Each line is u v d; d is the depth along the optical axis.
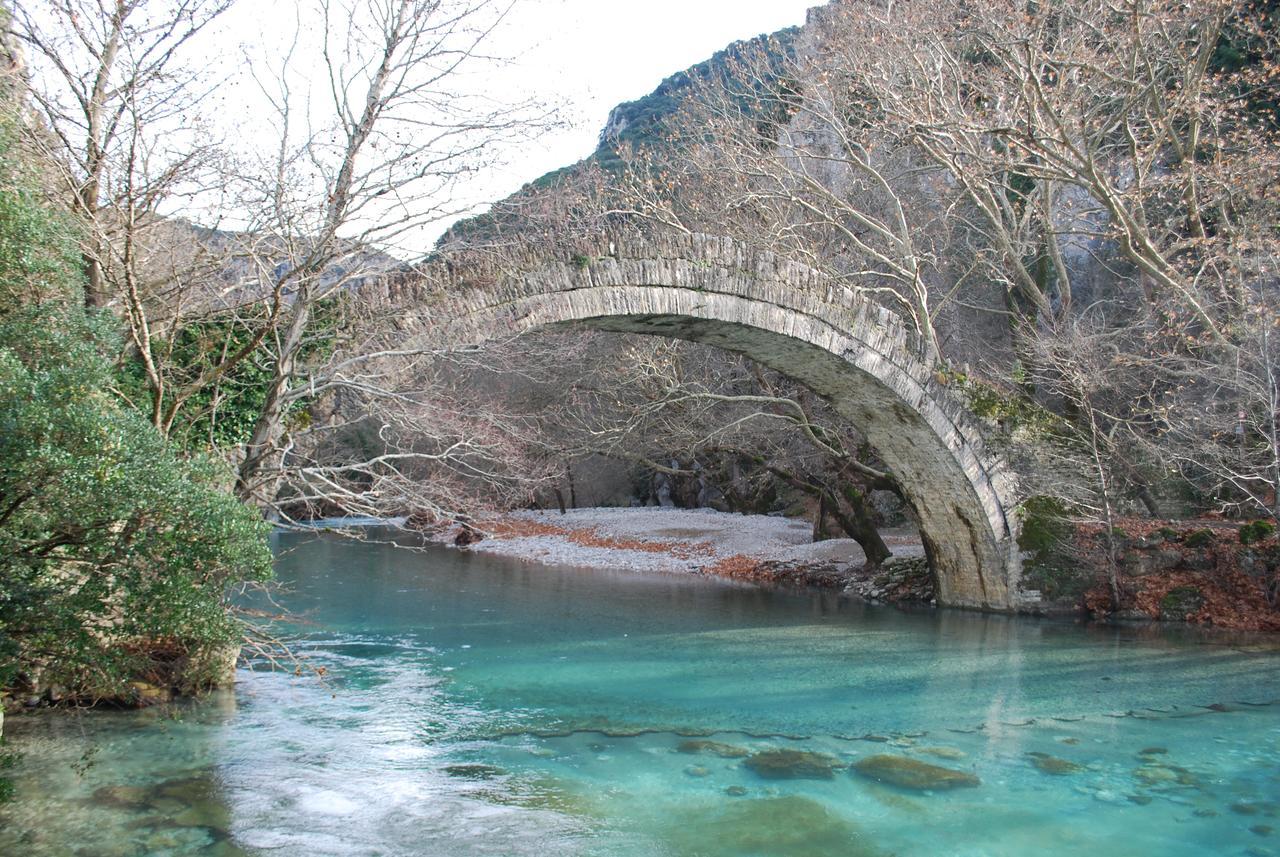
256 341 10.14
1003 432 17.69
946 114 18.98
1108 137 25.97
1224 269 19.84
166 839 7.14
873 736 10.21
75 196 9.09
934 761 9.35
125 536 6.50
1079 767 9.19
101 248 9.57
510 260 12.28
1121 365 19.55
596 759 9.37
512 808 8.00
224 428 12.05
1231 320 17.27
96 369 6.93
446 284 11.84
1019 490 17.89
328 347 11.64
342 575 23.67
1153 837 7.48
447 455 11.32
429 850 7.09
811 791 8.49
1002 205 25.03
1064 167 18.45
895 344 16.08
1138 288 23.48
